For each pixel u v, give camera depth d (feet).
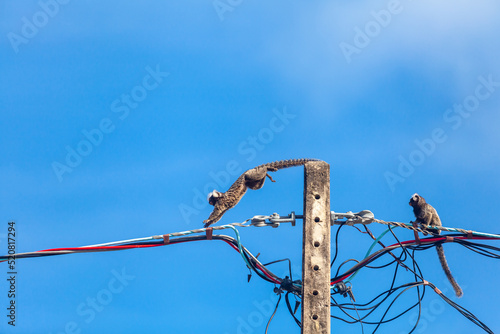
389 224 49.37
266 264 48.75
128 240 46.91
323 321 39.55
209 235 47.32
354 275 49.88
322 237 41.78
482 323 48.83
